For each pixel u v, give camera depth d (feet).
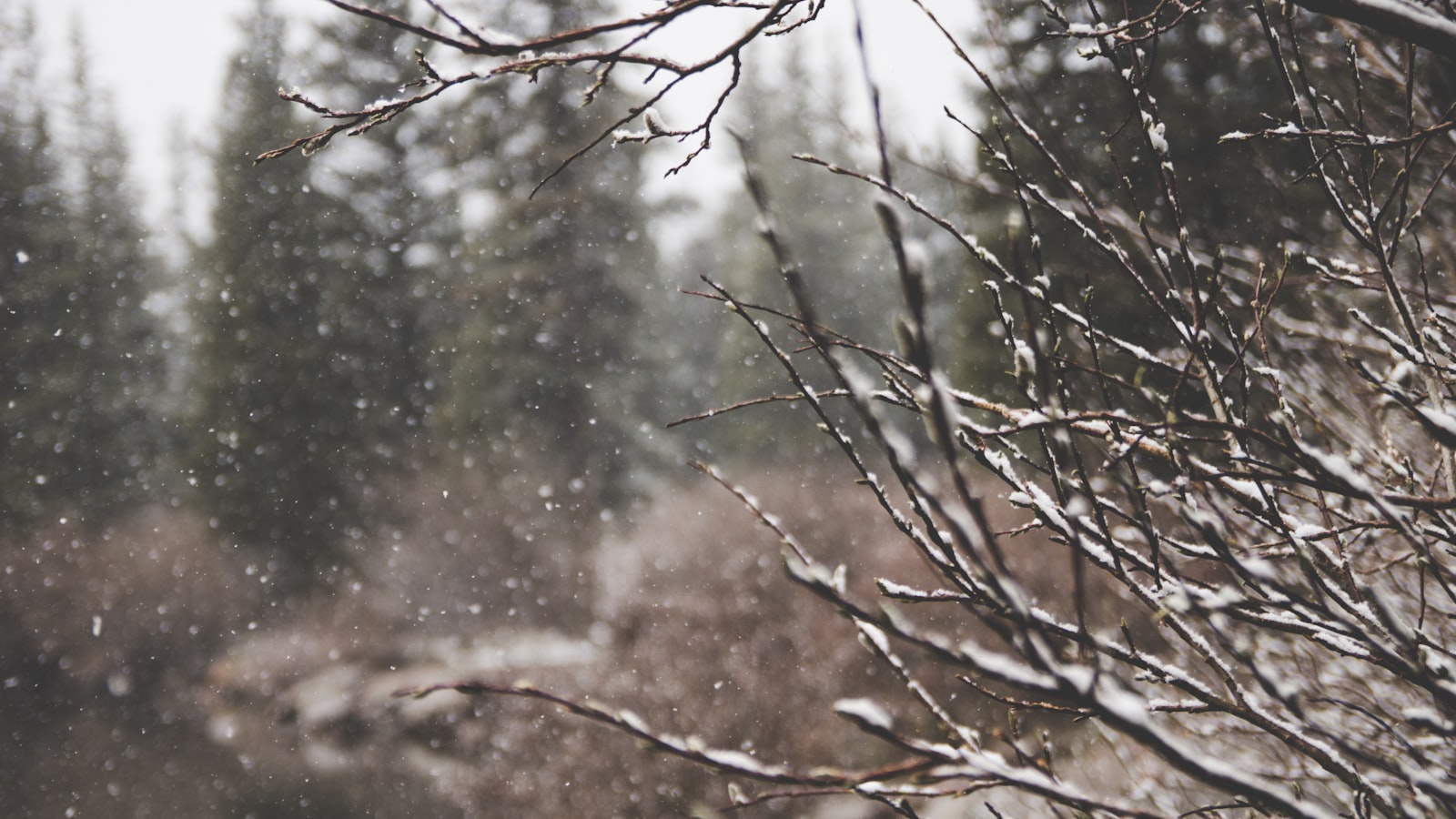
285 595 70.13
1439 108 6.88
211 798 42.68
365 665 57.11
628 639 40.01
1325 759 3.92
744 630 31.50
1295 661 6.49
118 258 104.01
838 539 42.09
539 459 67.82
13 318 90.02
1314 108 4.53
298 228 81.00
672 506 60.08
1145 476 5.18
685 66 4.44
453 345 73.41
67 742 51.75
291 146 4.49
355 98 76.23
